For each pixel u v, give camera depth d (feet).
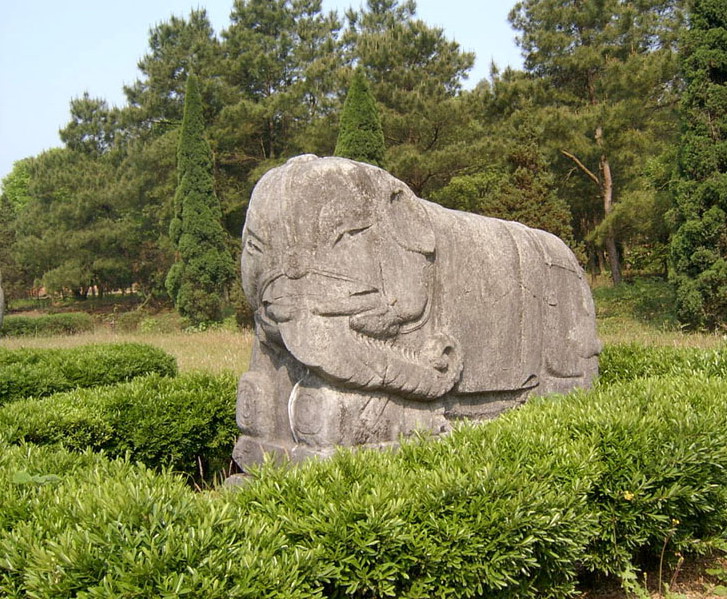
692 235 42.73
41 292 125.18
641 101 53.06
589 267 83.97
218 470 17.10
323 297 11.60
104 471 9.56
